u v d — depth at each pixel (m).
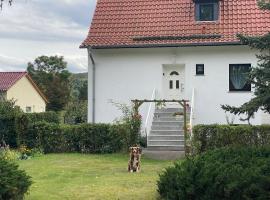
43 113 31.83
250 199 9.85
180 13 28.28
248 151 12.51
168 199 11.12
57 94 63.06
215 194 10.19
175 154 22.09
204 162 11.29
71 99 62.69
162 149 23.94
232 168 10.55
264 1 14.35
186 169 11.06
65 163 19.86
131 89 27.20
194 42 26.06
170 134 24.88
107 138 23.16
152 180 15.52
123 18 28.56
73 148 23.66
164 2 29.08
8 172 11.21
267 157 11.98
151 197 12.60
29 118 24.14
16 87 53.44
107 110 27.38
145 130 24.70
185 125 21.78
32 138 23.86
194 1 27.86
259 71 13.62
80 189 13.99
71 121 35.78
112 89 27.38
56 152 23.75
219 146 20.89
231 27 26.89
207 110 26.52
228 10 27.83
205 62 26.52
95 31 27.97
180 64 26.83
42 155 22.59
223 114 26.39
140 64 27.12
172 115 25.77
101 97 27.45
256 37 14.05
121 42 26.91
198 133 21.11
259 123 26.06
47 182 15.27
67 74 70.69
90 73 27.47
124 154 22.66
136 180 15.55
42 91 62.81
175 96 27.09
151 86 27.05
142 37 27.02
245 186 9.94
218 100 26.41
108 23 28.36
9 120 25.41
